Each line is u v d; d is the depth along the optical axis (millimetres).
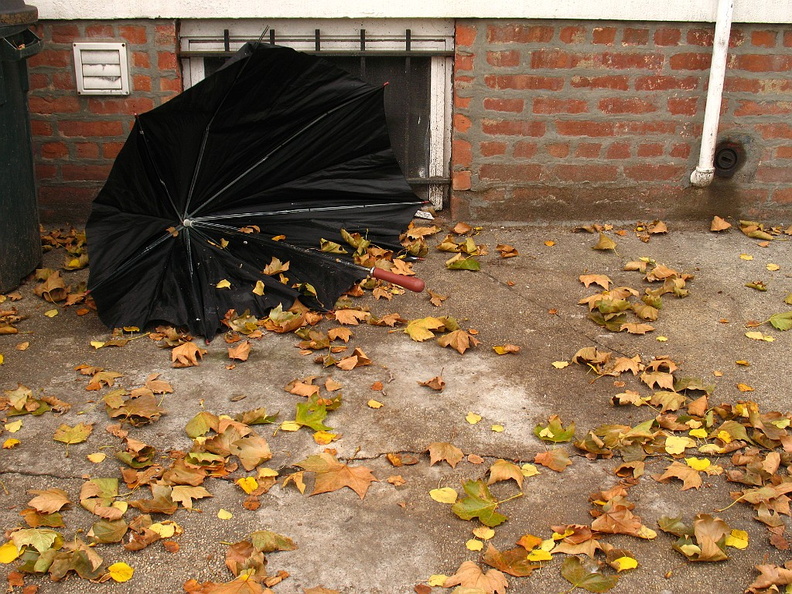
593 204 5445
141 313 4109
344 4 5055
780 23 5078
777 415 3418
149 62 5094
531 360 3918
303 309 4266
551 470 3146
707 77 5180
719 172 5387
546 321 4297
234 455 3188
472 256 5020
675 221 5504
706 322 4289
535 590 2600
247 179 4625
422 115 5406
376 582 2613
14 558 2662
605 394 3650
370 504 2953
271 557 2701
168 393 3604
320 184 4852
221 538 2783
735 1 5012
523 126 5266
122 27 5023
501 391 3656
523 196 5418
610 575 2656
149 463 3131
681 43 5113
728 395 3646
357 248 4773
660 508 2959
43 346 3990
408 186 4957
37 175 5270
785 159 5367
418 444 3281
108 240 4148
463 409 3516
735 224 5492
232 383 3693
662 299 4531
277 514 2896
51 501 2875
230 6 5035
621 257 5043
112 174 4027
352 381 3713
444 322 4145
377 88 4594
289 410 3496
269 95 4371
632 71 5164
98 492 2949
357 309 4316
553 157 5332
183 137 4199
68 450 3211
